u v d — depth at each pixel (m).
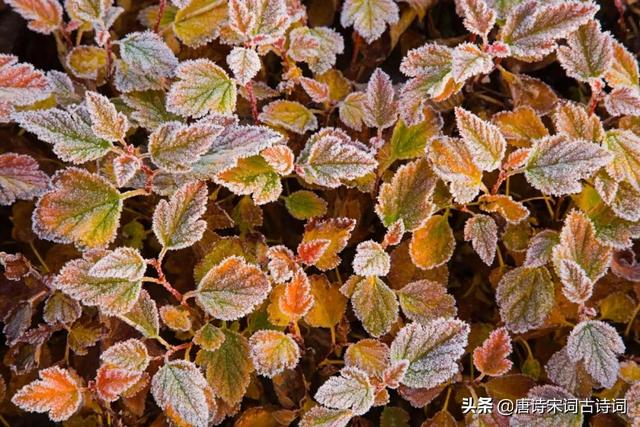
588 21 0.83
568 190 0.80
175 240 0.79
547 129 0.85
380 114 0.84
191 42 0.87
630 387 0.81
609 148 0.83
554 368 0.81
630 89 0.83
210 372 0.80
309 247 0.80
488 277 0.86
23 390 0.78
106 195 0.79
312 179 0.80
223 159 0.79
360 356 0.81
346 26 0.88
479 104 0.88
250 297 0.79
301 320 0.84
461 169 0.81
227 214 0.84
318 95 0.85
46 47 0.90
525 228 0.84
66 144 0.79
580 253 0.81
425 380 0.79
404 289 0.83
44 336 0.81
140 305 0.79
